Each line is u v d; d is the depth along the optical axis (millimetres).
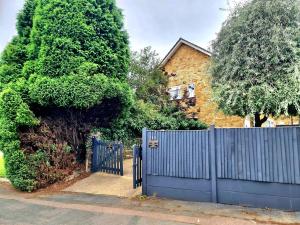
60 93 8148
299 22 6875
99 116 10273
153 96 17812
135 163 7691
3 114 8008
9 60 9586
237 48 7375
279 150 5738
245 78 7258
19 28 10047
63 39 8680
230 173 6172
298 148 5566
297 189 5562
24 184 7895
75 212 5887
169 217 5410
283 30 6789
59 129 9180
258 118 8133
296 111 7371
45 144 8625
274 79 6871
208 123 17031
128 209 6004
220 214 5520
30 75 8781
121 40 10320
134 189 7598
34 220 5414
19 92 8430
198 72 18281
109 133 11969
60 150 9016
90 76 8500
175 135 6895
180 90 19062
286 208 5641
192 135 6695
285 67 6742
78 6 9117
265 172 5824
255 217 5301
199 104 17734
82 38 8992
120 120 11688
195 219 5266
